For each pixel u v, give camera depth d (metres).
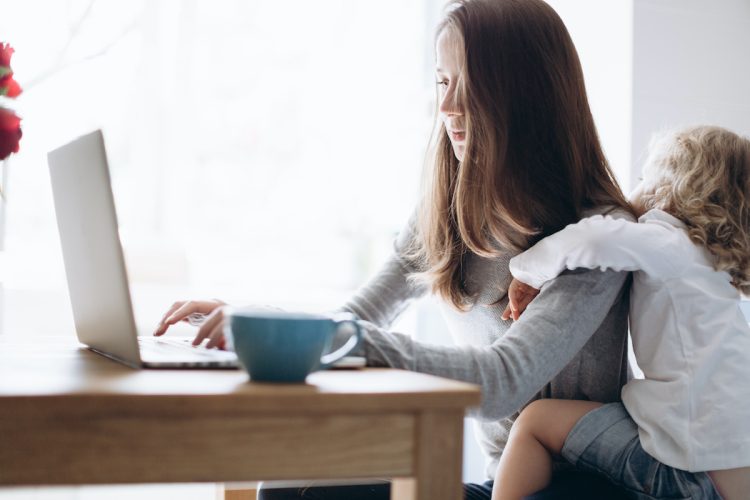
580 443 1.20
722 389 1.20
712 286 1.27
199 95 3.55
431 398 0.72
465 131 1.31
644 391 1.22
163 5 3.44
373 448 0.71
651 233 1.22
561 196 1.29
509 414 1.00
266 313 0.78
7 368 0.84
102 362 0.93
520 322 1.08
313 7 3.53
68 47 3.03
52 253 2.96
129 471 0.66
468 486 1.38
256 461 0.68
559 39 1.31
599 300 1.13
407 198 3.14
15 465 0.64
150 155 3.53
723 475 1.18
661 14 2.00
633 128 1.96
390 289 1.54
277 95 3.59
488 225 1.31
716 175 1.36
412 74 3.23
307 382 0.77
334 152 3.58
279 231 3.70
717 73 2.05
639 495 1.16
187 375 0.80
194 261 3.55
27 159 2.95
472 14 1.30
